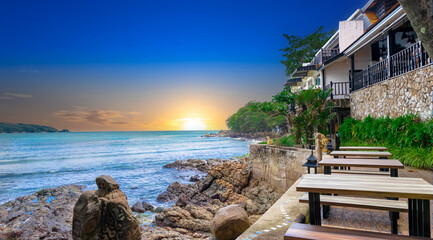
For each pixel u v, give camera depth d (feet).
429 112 32.91
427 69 33.27
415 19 6.77
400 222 13.83
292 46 160.45
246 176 61.16
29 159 176.55
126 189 82.17
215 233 14.25
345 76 74.69
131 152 218.59
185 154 198.80
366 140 44.37
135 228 10.96
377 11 67.82
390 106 43.65
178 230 39.60
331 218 14.66
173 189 69.26
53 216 47.57
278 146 55.31
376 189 9.16
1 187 94.07
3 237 38.29
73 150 244.42
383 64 47.19
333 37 83.30
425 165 28.30
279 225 12.69
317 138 26.37
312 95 55.88
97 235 9.95
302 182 10.51
